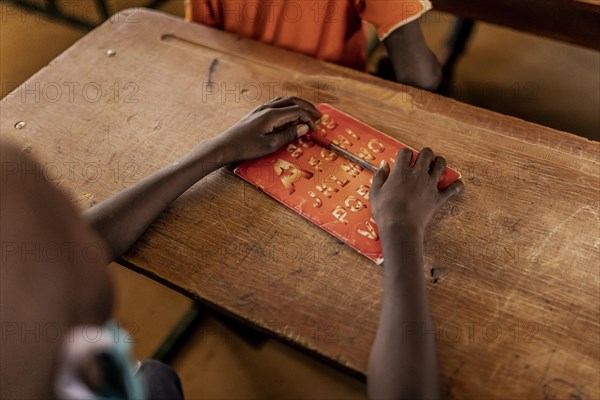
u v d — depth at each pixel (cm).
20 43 246
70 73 125
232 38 130
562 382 77
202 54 127
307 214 96
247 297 88
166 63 125
